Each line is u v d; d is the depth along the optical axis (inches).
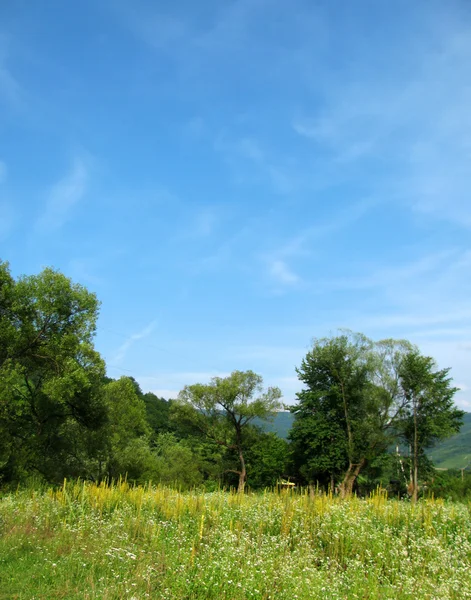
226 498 537.6
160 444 2623.0
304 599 245.3
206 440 2028.8
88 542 349.7
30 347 1120.2
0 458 1035.3
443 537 383.6
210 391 1904.5
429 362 1763.0
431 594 258.8
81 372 1117.7
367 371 1806.1
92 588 249.6
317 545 370.9
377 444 1717.5
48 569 288.7
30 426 1214.9
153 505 482.3
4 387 1005.2
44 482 893.2
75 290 1152.2
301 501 478.3
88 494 509.4
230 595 247.3
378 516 442.6
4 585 261.7
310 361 1930.4
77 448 1373.0
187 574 268.2
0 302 1099.9
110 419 1414.9
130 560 294.0
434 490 983.6
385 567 319.9
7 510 458.9
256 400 1930.4
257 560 296.0
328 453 1784.0
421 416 1752.0
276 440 2030.0
